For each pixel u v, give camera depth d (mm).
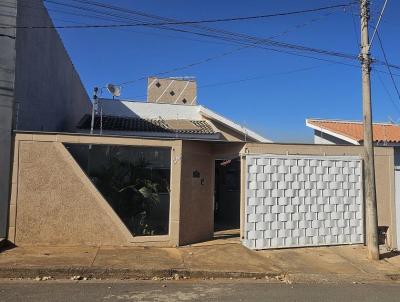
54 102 15070
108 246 10625
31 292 7332
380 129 21219
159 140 11172
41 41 12906
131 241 10727
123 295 7355
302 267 10070
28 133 10453
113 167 11000
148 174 11195
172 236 11023
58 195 10523
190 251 10641
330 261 10711
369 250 11016
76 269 8578
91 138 10727
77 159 10727
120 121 19562
